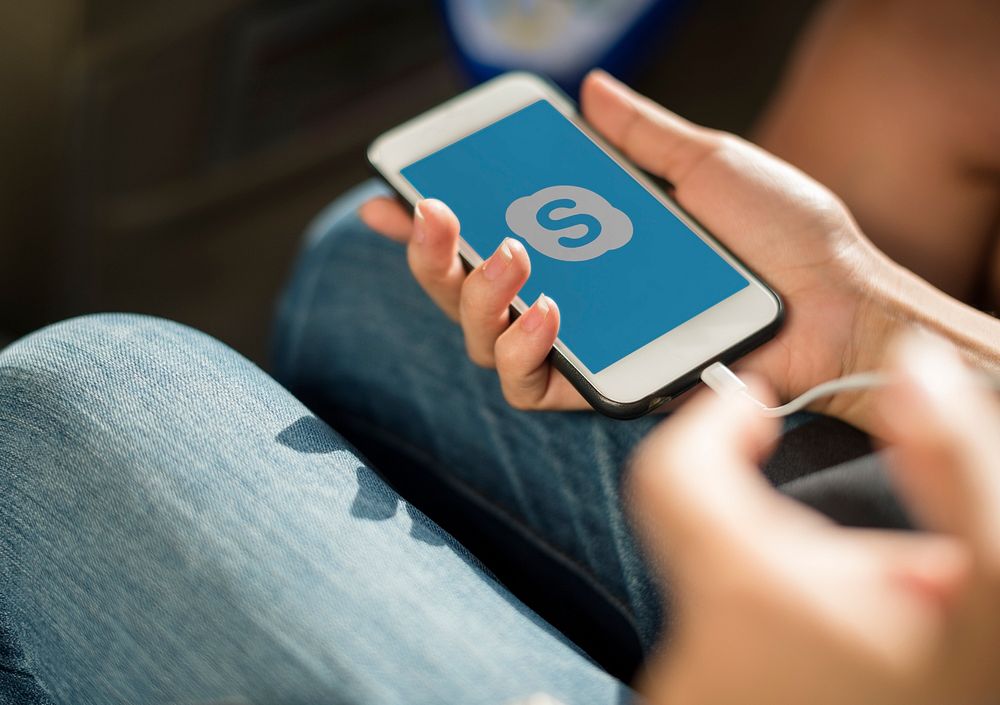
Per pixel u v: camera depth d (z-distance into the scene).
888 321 0.58
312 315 0.76
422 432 0.69
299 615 0.44
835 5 0.81
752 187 0.64
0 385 0.53
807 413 0.59
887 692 0.29
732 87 1.28
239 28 1.13
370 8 1.21
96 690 0.47
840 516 0.52
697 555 0.33
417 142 0.69
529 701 0.40
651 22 1.19
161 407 0.51
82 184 1.13
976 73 0.71
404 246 0.74
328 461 0.52
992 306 0.71
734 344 0.58
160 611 0.46
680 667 0.34
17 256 1.12
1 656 0.51
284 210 1.24
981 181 0.72
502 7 1.16
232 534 0.47
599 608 0.59
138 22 1.09
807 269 0.61
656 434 0.58
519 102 0.70
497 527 0.64
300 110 1.22
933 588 0.30
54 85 1.07
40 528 0.49
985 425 0.31
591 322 0.59
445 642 0.44
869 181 0.74
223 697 0.43
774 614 0.31
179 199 1.19
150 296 1.18
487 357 0.62
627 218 0.63
